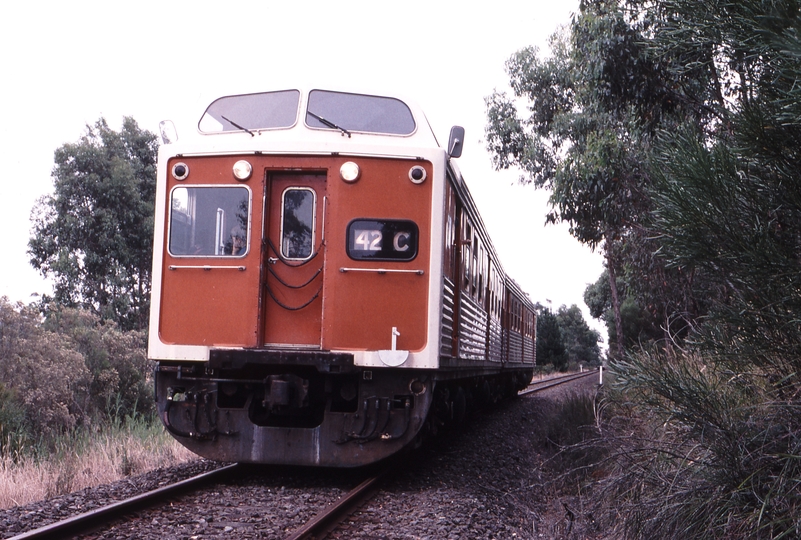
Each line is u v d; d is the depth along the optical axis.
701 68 7.03
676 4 5.49
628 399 6.86
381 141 7.46
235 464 7.78
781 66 4.39
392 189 6.99
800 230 4.80
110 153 34.56
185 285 7.07
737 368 5.11
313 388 7.12
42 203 32.84
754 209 4.80
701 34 5.44
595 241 14.87
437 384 8.26
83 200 33.03
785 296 4.60
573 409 12.11
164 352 6.97
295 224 7.12
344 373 6.75
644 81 10.62
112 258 32.66
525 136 24.48
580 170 12.72
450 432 11.07
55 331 18.05
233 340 6.94
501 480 8.08
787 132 4.53
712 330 5.22
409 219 6.97
